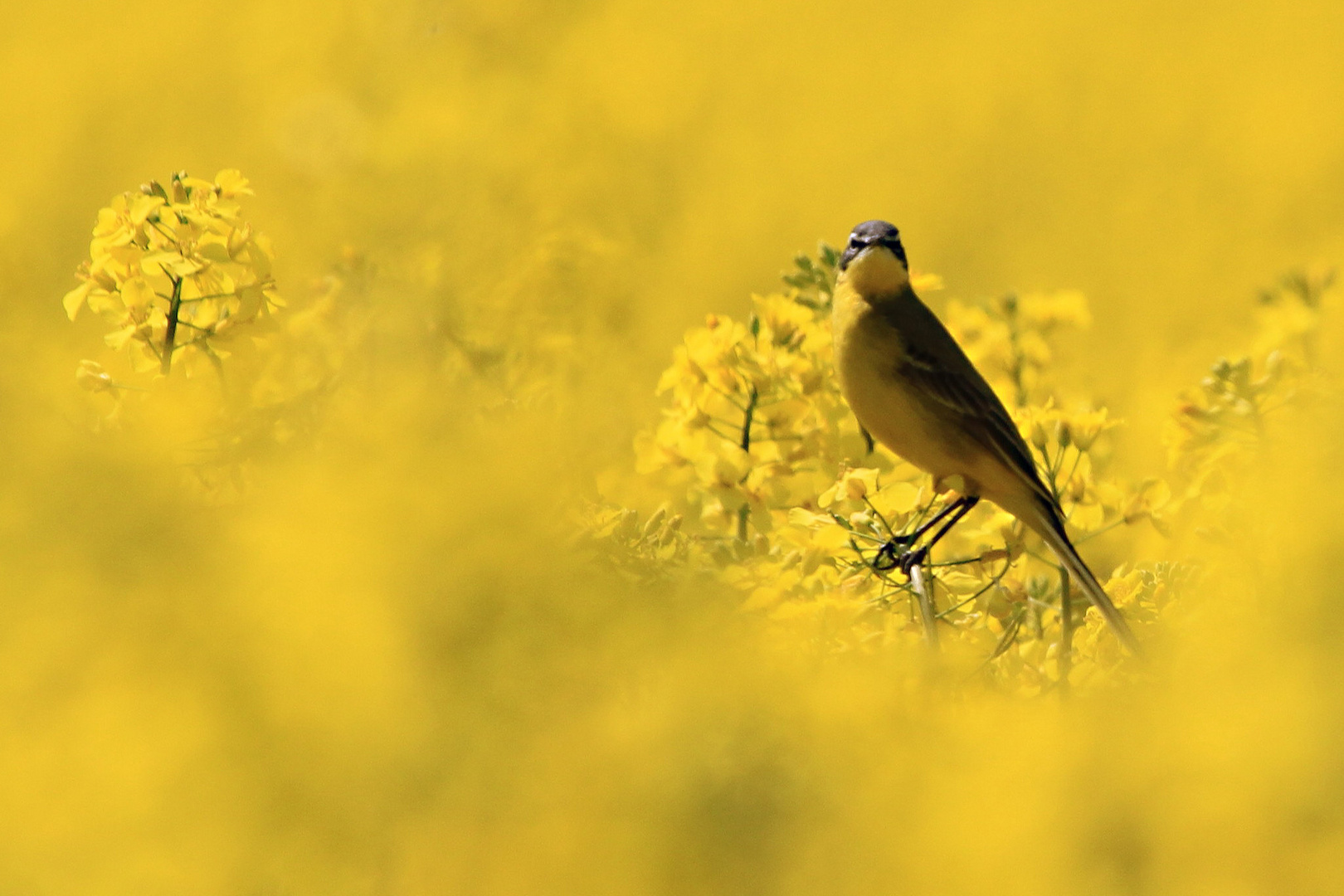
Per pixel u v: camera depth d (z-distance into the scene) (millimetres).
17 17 29156
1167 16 34125
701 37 32375
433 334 9719
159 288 9508
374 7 22938
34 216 22062
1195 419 9719
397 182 16844
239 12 29703
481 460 5102
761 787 4594
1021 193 27953
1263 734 4055
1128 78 31891
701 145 29266
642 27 32188
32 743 4594
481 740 4758
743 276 22781
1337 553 4539
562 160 19750
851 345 10695
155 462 5289
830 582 8773
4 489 4863
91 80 27750
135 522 4859
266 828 4664
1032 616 9766
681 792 4586
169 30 29359
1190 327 20281
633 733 4770
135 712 4629
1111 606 8930
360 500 4824
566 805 4648
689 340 10742
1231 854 4016
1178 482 10945
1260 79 30500
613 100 26078
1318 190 25984
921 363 10531
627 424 11336
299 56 28266
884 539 9383
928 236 26922
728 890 4387
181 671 4664
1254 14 33375
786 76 32000
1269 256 23141
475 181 16719
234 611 4672
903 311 10672
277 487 5004
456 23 21859
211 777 4668
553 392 10828
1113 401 14336
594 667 4973
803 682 5082
